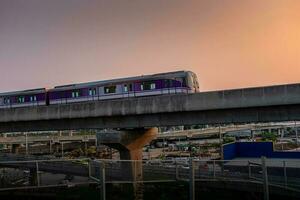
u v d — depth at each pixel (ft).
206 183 92.22
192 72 157.28
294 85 104.42
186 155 301.63
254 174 94.38
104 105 134.00
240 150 180.86
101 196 51.16
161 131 437.17
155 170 96.68
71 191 74.69
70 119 143.54
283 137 439.63
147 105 126.62
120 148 156.97
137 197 81.51
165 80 155.22
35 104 184.65
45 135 410.31
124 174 102.06
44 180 82.74
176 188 82.99
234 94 112.37
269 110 110.63
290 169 118.32
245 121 114.11
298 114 106.83
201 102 117.50
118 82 165.58
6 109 149.89
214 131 463.83
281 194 87.25
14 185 88.12
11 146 394.73
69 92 177.88
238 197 91.20
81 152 362.53
